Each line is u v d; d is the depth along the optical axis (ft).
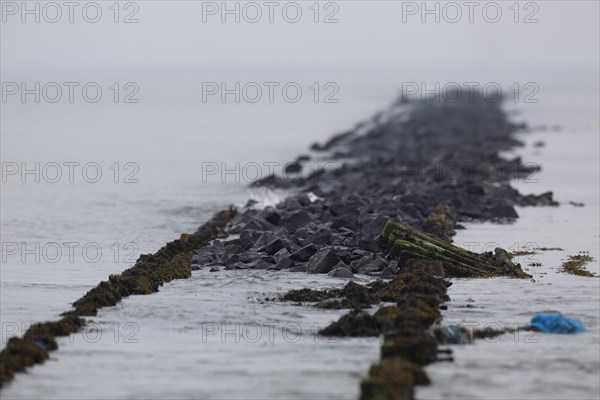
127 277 370.73
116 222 547.90
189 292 368.07
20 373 274.98
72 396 258.37
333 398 255.29
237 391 261.24
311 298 355.56
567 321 318.86
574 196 637.30
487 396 257.55
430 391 260.21
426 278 366.22
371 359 285.84
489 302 353.10
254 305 348.79
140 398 257.14
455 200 561.43
